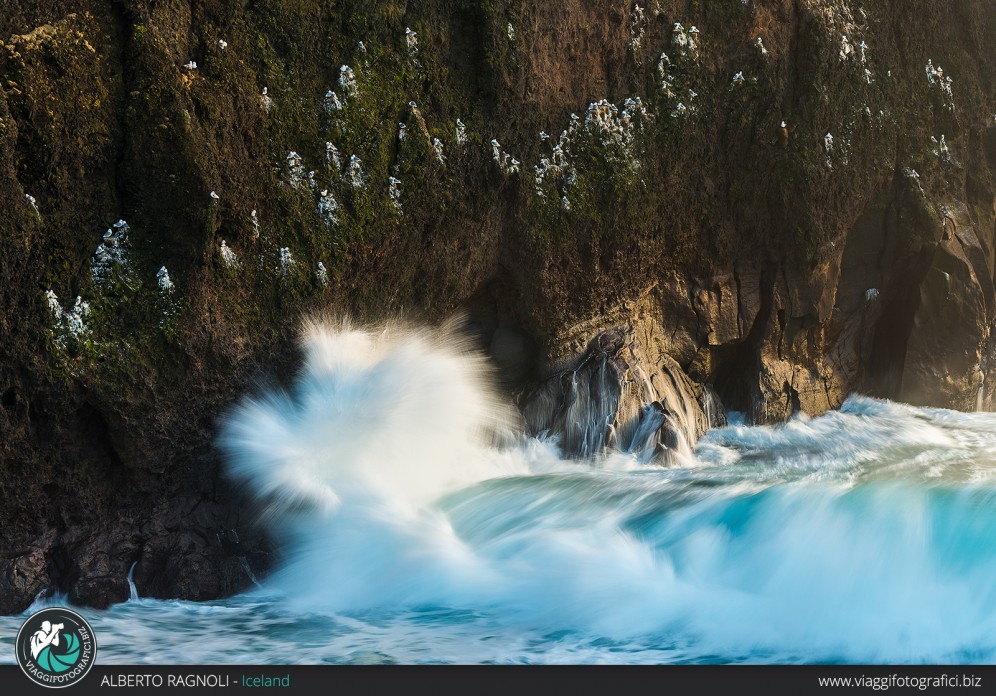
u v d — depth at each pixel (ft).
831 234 63.41
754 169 62.18
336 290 51.90
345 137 51.88
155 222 46.78
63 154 44.73
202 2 48.21
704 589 42.96
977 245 66.74
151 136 46.06
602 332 59.21
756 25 60.85
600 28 58.18
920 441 59.82
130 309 46.37
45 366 44.47
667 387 60.08
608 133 58.75
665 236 61.05
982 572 38.81
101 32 45.55
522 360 59.67
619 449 56.49
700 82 60.49
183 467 48.16
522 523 48.08
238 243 48.96
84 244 45.78
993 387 68.18
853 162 63.67
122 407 45.93
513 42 55.16
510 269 57.62
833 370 66.44
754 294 63.41
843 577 41.34
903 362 66.85
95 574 45.47
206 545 47.73
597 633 40.68
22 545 45.29
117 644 40.86
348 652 39.55
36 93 43.50
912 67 65.67
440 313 56.24
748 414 63.36
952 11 67.00
